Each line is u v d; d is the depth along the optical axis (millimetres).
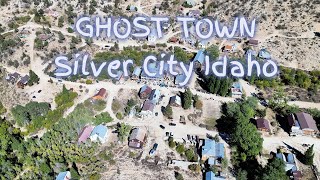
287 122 172125
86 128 166375
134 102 182375
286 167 147875
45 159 150625
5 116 178625
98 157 156250
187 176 148250
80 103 183125
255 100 178125
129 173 149250
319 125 170125
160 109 180375
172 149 159875
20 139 163000
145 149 159875
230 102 181625
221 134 167500
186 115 177250
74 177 144500
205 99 186875
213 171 148000
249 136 153125
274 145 161750
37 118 171500
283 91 192375
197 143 162000
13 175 146750
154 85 195750
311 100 185875
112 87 194250
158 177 147625
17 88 193125
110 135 166500
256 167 150625
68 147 157500
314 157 156500
